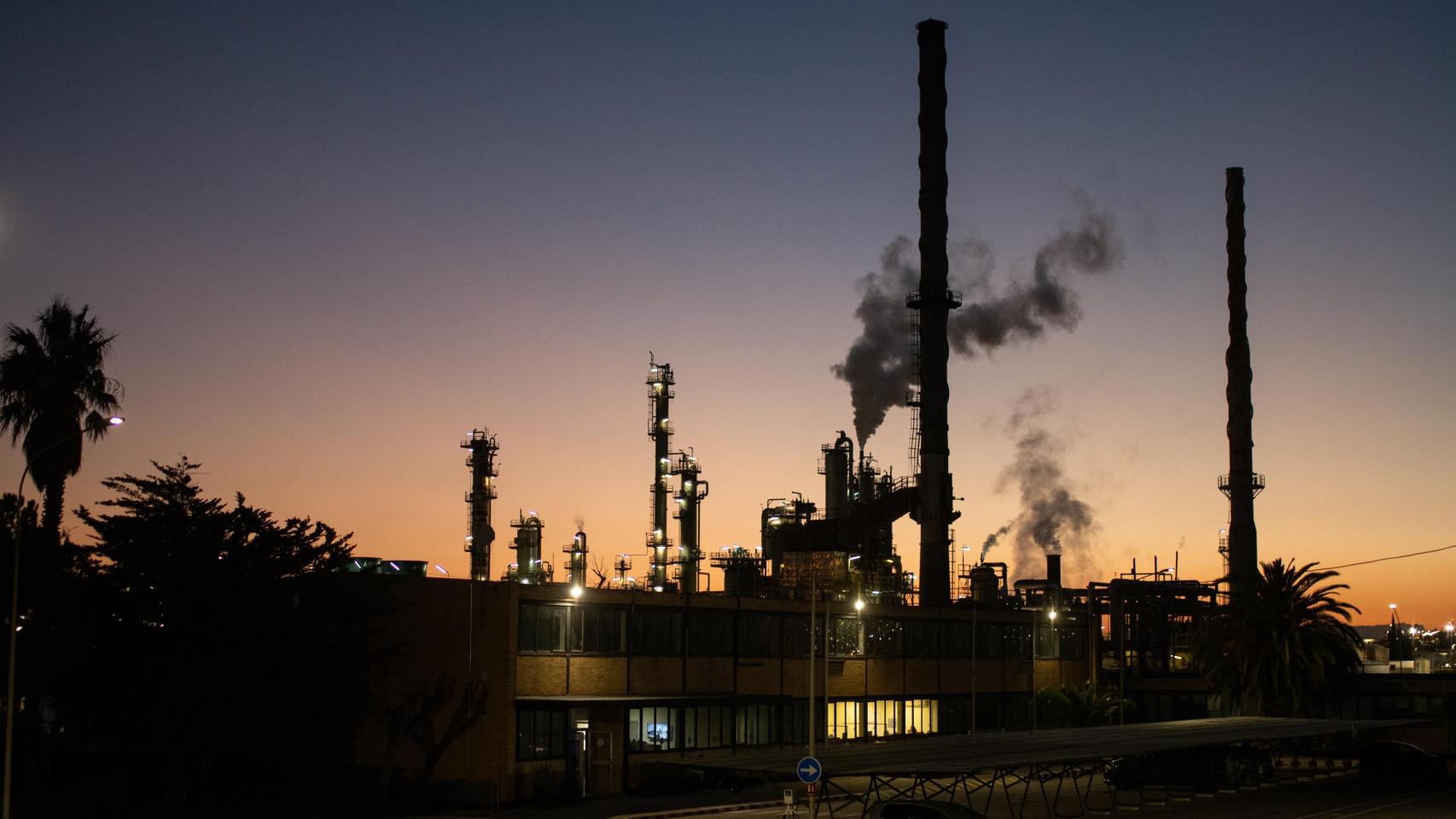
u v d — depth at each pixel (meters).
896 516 104.56
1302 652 79.62
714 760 42.66
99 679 50.97
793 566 101.56
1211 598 108.44
